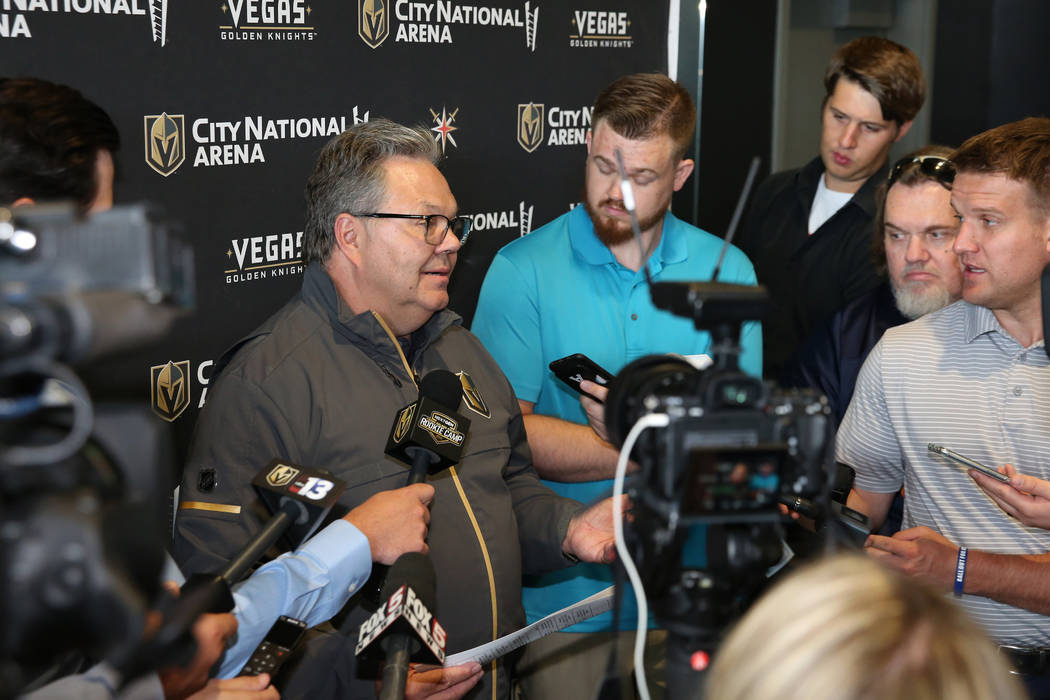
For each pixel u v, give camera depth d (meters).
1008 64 4.66
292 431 1.77
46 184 1.28
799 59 4.46
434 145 1.99
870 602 0.75
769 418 1.03
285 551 1.71
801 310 3.25
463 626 1.86
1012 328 1.94
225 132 2.06
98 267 0.82
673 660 1.08
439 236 1.89
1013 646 1.89
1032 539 1.92
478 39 2.52
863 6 4.58
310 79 2.20
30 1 1.73
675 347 2.38
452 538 1.86
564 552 1.96
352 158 1.88
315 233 1.92
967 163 1.85
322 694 1.76
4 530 0.75
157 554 0.85
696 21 3.06
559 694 2.27
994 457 1.94
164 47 1.94
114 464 0.86
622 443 1.15
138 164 1.92
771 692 0.73
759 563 1.06
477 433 1.98
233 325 2.14
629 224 2.26
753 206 3.48
